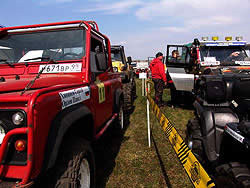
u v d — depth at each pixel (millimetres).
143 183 2650
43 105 1497
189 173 1284
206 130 2357
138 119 5625
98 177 2793
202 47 6484
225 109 2469
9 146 1425
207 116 2416
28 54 2744
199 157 2424
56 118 1654
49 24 2781
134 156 3385
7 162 1410
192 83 5840
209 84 2525
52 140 1536
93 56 3000
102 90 3025
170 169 2965
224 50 6492
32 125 1367
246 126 1438
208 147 2277
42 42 2770
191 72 6805
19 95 1529
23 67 2631
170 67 6820
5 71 2633
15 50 2793
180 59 6695
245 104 2119
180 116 5781
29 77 2475
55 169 1713
